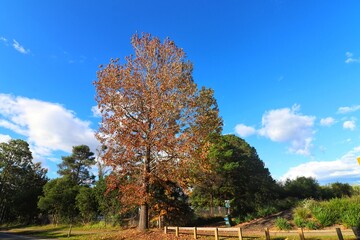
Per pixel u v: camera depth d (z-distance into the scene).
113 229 29.80
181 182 20.20
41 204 40.22
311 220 17.69
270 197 42.91
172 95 20.83
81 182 76.81
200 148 20.36
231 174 37.81
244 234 17.38
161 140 19.50
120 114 20.52
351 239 12.55
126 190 20.38
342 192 45.62
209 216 33.56
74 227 37.03
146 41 23.61
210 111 22.91
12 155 67.69
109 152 20.70
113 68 21.77
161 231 19.77
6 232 38.78
